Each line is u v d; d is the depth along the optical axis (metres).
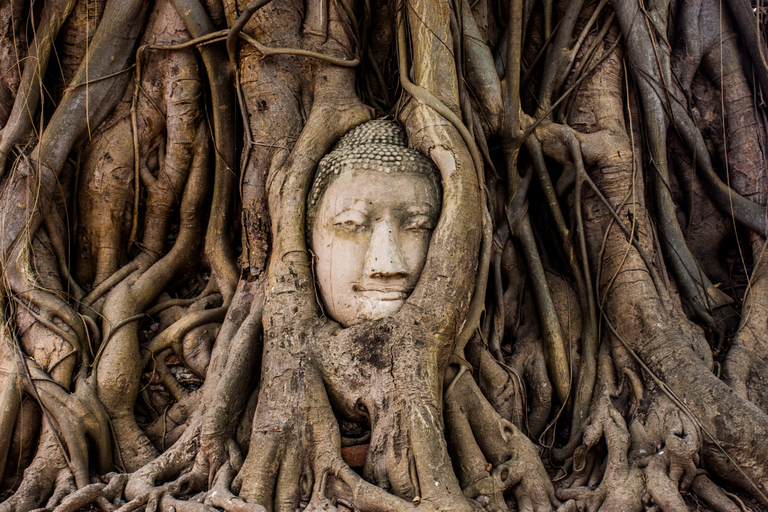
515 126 3.68
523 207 3.70
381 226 3.38
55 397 3.38
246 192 3.62
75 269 3.71
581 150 3.66
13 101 3.75
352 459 3.27
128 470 3.41
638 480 3.23
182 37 3.72
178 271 3.76
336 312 3.40
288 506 3.17
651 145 3.72
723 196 3.73
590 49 3.77
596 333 3.57
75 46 3.77
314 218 3.45
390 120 3.62
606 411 3.39
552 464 3.43
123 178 3.72
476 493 3.24
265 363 3.35
